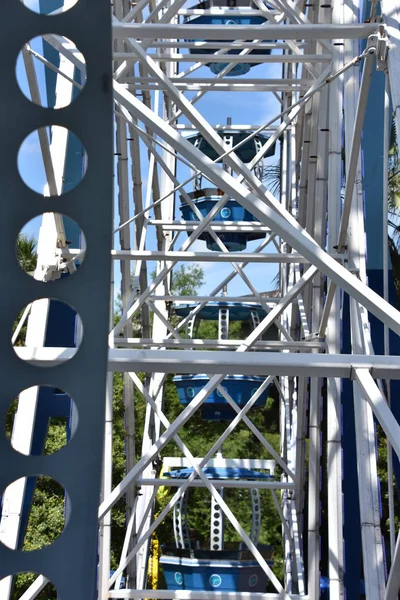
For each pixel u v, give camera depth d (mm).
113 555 15672
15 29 1778
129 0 6418
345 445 6352
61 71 5359
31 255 16500
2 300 1828
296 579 7883
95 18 1771
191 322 8008
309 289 7566
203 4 7277
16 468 1854
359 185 5766
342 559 6055
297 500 7383
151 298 7398
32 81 5352
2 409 1849
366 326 5273
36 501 14641
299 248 3412
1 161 1804
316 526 6719
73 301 1842
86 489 1862
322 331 6578
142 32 4223
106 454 6676
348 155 5207
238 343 6777
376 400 3059
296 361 3225
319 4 6137
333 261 3420
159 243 9000
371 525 5070
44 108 1798
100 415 1864
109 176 1816
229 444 18281
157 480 7047
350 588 6254
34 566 1856
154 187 8602
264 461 7574
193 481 6938
